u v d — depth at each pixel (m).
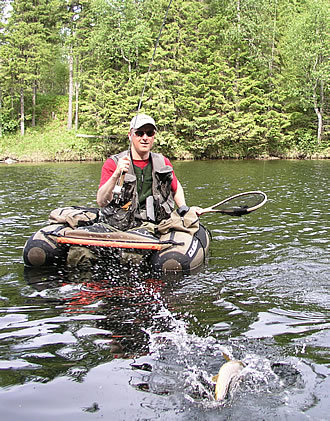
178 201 4.50
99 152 28.72
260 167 18.89
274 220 6.07
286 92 29.16
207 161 25.64
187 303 2.94
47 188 10.78
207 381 1.93
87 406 1.76
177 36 30.16
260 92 29.05
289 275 3.53
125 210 4.07
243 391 1.83
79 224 4.17
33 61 32.44
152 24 31.67
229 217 6.35
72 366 2.08
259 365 2.04
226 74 29.70
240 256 4.16
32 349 2.27
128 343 2.32
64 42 34.03
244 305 2.88
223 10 31.34
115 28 30.98
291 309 2.81
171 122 29.00
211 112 28.77
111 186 3.90
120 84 29.88
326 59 28.14
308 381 1.90
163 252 3.77
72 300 3.03
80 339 2.38
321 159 26.72
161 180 4.17
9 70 31.86
